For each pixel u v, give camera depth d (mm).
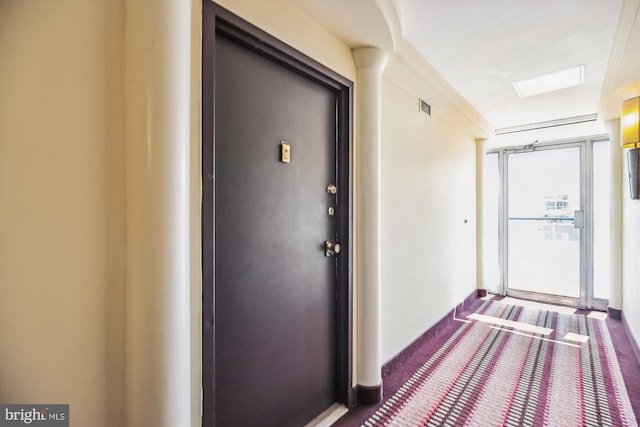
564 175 4027
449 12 1725
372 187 1882
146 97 867
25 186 789
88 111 857
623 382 2082
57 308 825
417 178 2648
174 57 896
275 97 1481
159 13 875
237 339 1332
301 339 1637
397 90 2363
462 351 2580
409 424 1678
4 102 770
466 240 3812
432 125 2900
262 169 1422
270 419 1478
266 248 1447
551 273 4066
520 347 2648
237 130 1313
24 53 786
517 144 4309
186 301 948
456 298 3490
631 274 2807
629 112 2252
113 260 897
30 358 803
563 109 3236
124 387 911
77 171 844
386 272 2240
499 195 4453
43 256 808
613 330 3043
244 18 1244
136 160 872
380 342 2020
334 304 1850
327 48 1662
